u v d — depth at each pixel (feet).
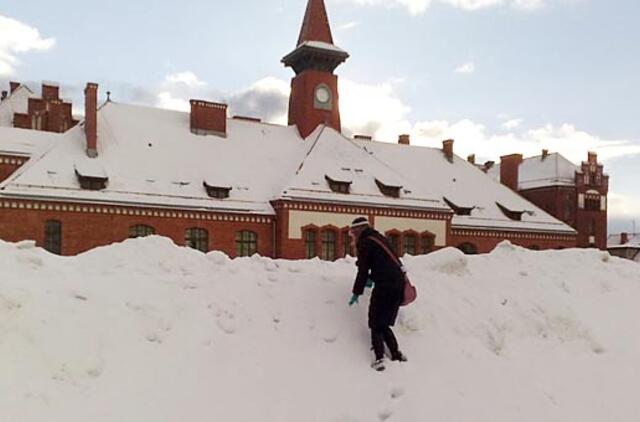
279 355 26.45
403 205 145.69
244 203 135.54
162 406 22.24
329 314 29.58
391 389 24.89
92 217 120.98
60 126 183.01
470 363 27.76
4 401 20.35
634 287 41.14
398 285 26.63
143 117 148.25
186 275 31.53
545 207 212.64
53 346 23.29
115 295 27.48
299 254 134.51
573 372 29.12
